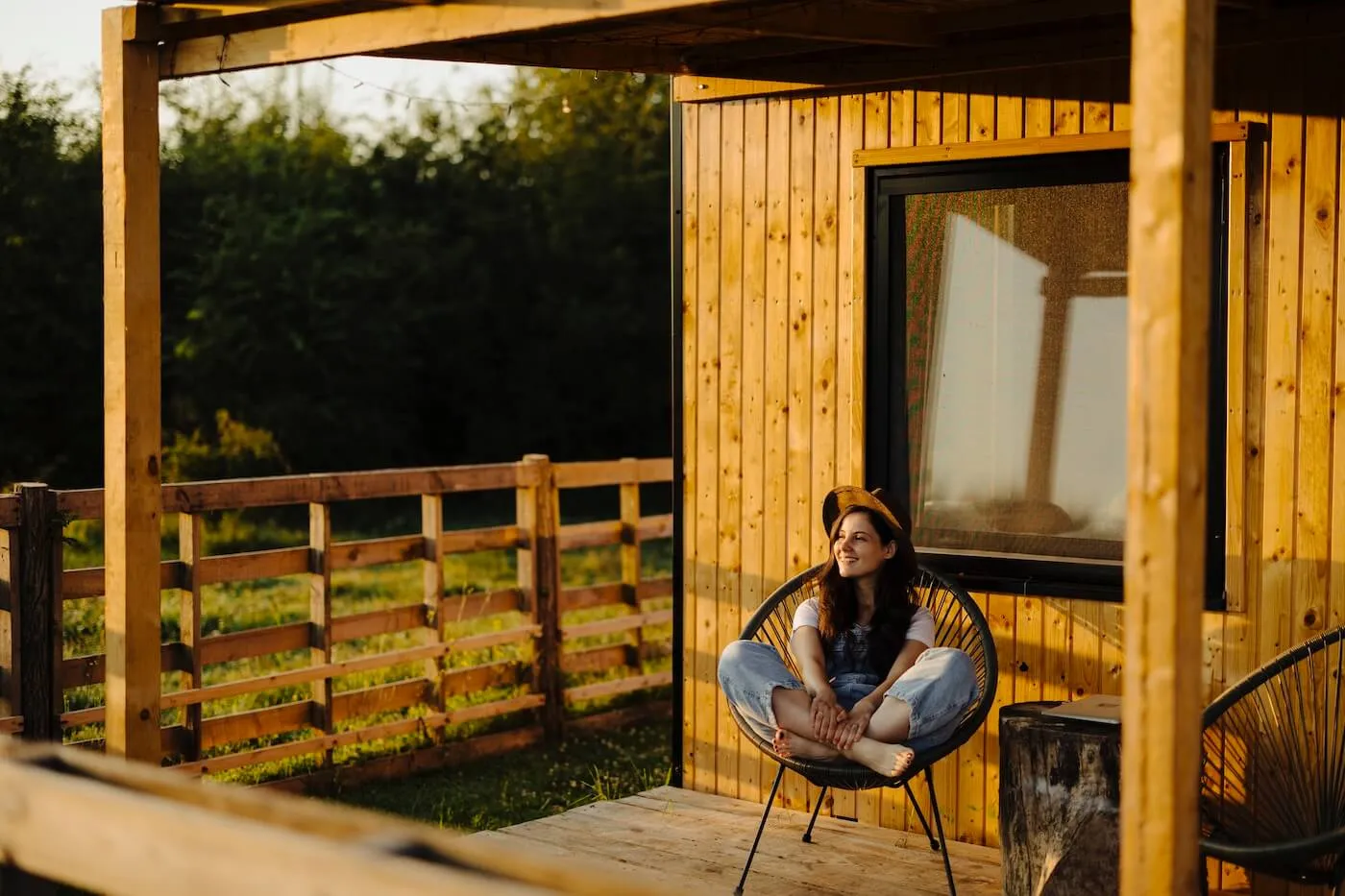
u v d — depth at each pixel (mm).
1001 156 4551
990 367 4676
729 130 5195
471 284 18906
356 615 6305
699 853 4594
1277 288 4129
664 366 19641
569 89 19500
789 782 5117
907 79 4734
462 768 6578
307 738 6730
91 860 2369
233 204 17844
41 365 16406
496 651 8695
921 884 4297
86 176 16719
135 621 4215
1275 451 4148
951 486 4762
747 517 5207
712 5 3211
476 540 6844
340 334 17703
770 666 4273
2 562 4980
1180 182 2408
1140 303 2453
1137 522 2477
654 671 8430
